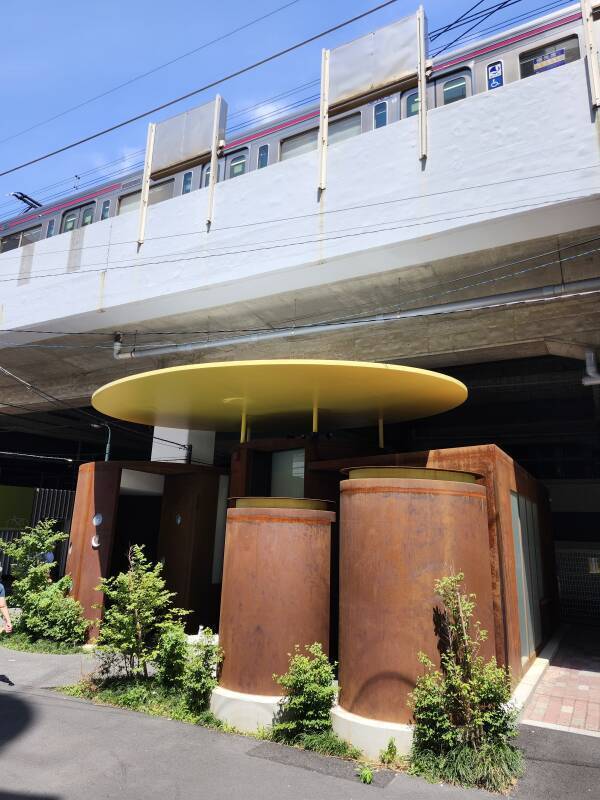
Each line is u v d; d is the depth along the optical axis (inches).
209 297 547.2
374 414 434.0
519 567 340.5
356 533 241.6
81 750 214.8
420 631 220.5
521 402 781.9
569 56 415.5
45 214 744.3
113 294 589.3
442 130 426.3
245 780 191.5
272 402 393.4
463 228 404.2
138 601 298.5
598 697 291.0
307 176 485.4
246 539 268.1
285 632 252.4
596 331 451.5
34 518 763.4
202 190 549.3
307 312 554.9
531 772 201.2
